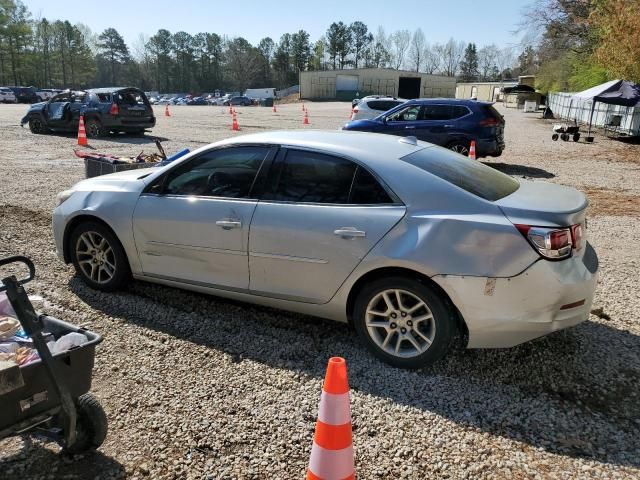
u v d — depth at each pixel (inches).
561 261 127.8
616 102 839.7
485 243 127.7
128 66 4849.9
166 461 106.6
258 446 111.3
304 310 153.8
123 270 181.3
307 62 4968.0
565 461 108.4
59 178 404.2
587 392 132.7
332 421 85.7
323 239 142.6
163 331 161.2
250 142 160.6
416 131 501.4
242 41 4886.8
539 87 2253.9
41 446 109.9
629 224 316.5
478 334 132.2
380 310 143.9
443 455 109.8
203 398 127.7
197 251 163.3
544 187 155.9
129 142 647.8
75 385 98.2
